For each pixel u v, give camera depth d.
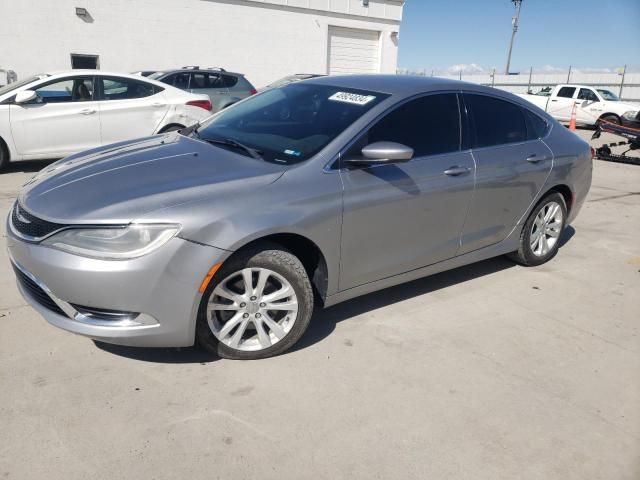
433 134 3.67
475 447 2.52
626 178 9.68
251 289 2.92
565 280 4.57
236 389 2.81
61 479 2.19
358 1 18.53
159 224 2.60
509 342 3.47
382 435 2.55
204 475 2.25
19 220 2.84
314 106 3.64
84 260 2.57
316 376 2.96
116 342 2.70
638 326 3.81
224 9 16.28
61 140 7.50
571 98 19.55
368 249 3.34
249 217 2.77
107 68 15.06
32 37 13.95
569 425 2.72
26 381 2.76
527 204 4.38
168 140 3.72
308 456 2.39
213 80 12.36
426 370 3.10
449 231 3.81
